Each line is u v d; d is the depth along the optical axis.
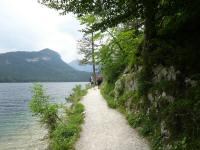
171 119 11.83
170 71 13.78
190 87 12.05
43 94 18.34
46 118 18.45
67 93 82.31
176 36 15.66
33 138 21.00
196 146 9.83
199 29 15.06
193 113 10.72
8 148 18.55
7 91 108.69
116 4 15.10
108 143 14.04
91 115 21.33
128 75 22.62
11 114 38.09
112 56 30.55
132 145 13.45
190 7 14.20
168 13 15.42
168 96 13.26
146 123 14.82
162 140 12.31
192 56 13.34
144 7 15.64
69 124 17.16
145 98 16.05
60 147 13.61
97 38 27.89
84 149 13.38
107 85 35.03
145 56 16.12
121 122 18.25
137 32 22.77
